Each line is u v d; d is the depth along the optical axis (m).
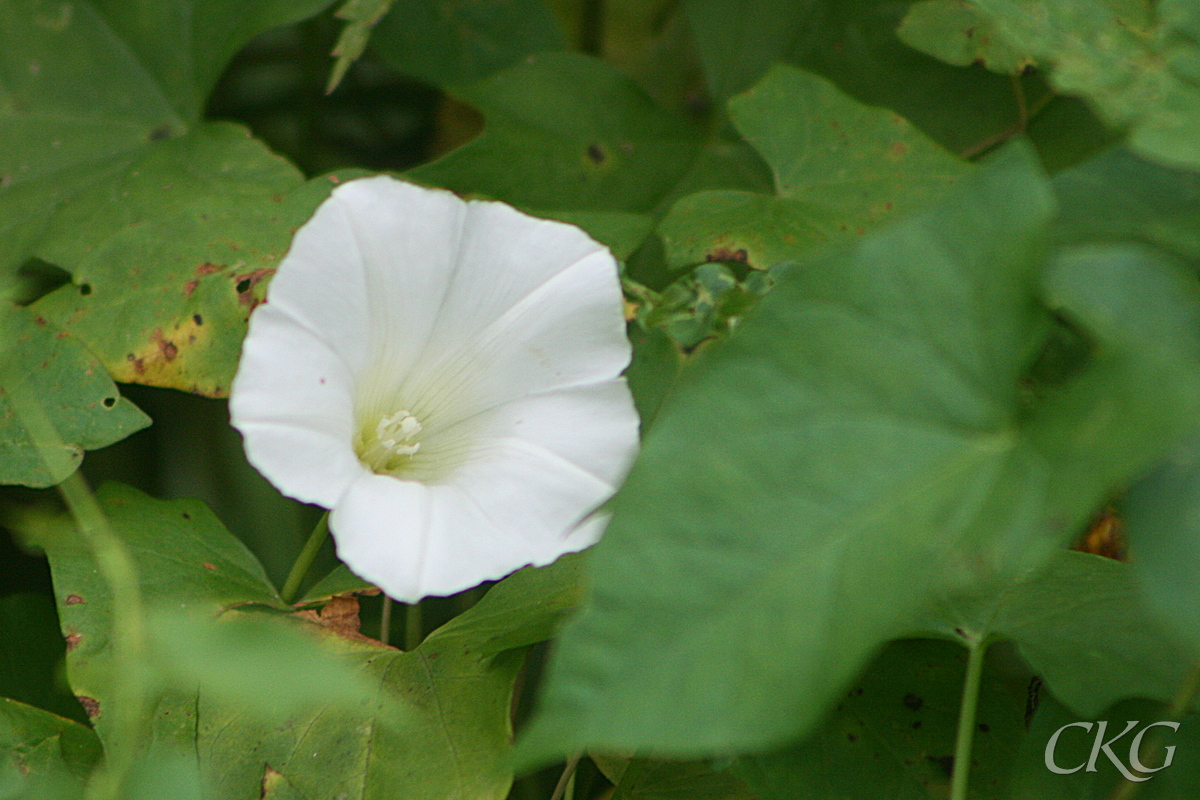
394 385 0.73
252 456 0.70
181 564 0.73
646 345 0.74
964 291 0.67
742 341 0.67
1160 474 0.66
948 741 0.72
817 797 0.71
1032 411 0.67
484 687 0.72
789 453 0.67
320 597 0.73
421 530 0.71
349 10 0.76
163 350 0.74
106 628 0.72
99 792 0.67
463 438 0.73
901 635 0.71
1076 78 0.69
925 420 0.67
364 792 0.71
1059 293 0.67
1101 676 0.70
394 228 0.72
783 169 0.76
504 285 0.72
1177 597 0.66
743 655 0.66
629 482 0.67
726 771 0.73
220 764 0.71
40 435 0.72
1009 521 0.67
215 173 0.76
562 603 0.72
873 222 0.75
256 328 0.70
